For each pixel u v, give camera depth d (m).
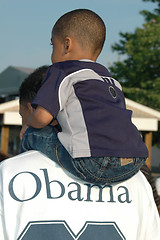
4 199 1.60
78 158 1.58
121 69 30.17
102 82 1.76
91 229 1.62
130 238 1.69
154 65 29.05
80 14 1.83
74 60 1.78
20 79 26.72
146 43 28.55
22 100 1.91
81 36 1.82
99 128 1.61
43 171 1.65
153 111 19.03
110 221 1.66
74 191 1.65
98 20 1.86
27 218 1.58
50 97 1.62
